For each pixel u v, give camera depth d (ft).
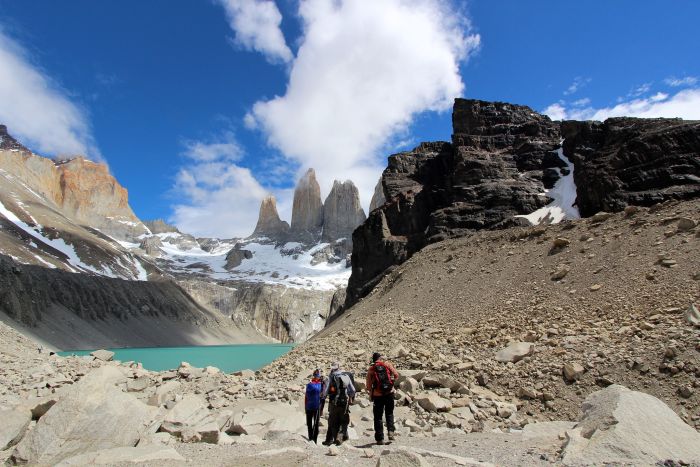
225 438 39.73
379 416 39.34
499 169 210.18
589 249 100.83
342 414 39.50
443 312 105.91
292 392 63.62
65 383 62.90
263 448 35.42
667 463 24.17
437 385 59.11
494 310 94.27
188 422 42.19
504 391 56.29
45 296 402.52
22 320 337.52
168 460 29.53
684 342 50.78
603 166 166.09
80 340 379.35
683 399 44.73
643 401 28.55
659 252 83.20
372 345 93.45
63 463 28.37
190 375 70.49
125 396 37.17
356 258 236.02
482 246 138.00
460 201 201.98
